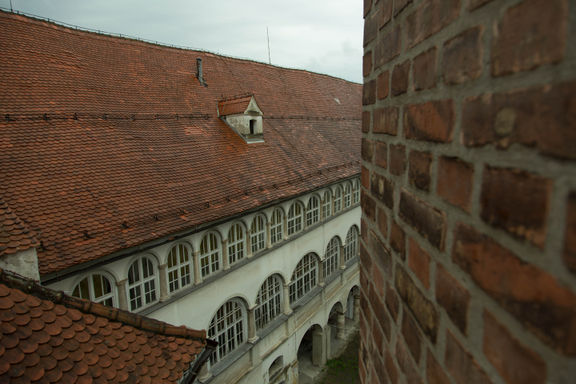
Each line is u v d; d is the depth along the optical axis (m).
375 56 2.55
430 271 1.71
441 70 1.54
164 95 18.28
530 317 1.01
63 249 10.27
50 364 4.84
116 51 18.05
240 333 17.41
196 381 15.10
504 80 1.11
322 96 29.56
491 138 1.19
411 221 1.92
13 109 12.66
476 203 1.29
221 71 22.91
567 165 0.87
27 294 5.57
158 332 6.44
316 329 24.11
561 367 0.90
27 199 10.81
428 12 1.64
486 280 1.24
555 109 0.90
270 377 19.61
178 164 15.38
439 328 1.62
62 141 12.90
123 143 14.48
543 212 0.95
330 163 22.98
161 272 13.15
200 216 13.78
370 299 2.86
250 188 16.72
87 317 5.88
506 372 1.13
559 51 0.89
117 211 12.07
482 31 1.23
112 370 5.35
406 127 1.96
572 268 0.86
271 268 18.47
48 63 14.87
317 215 22.14
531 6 0.98
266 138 20.89
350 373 23.69
